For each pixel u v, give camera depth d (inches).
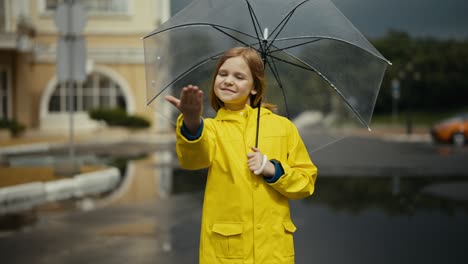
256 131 110.8
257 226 106.3
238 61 111.0
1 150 855.7
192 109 97.4
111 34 1349.7
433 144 1091.9
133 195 437.4
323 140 141.9
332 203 395.9
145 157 777.6
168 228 311.4
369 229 305.3
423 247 262.8
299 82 135.4
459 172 583.5
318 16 123.3
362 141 1206.9
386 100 2426.2
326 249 258.8
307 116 142.1
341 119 141.2
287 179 107.1
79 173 516.7
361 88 126.6
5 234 295.4
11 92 1270.9
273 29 123.1
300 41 125.3
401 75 1631.4
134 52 1309.1
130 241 278.8
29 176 501.4
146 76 118.5
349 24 124.9
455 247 262.8
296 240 278.2
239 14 123.0
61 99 1314.0
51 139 1112.2
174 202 402.9
